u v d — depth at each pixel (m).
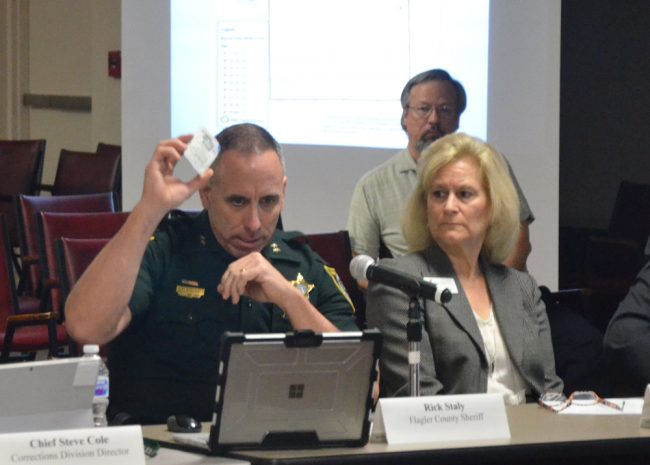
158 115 7.69
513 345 4.20
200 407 3.83
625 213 6.93
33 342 6.53
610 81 6.97
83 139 12.80
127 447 2.84
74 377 2.96
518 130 7.05
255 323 3.86
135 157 7.77
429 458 3.14
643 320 4.25
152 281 3.85
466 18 7.12
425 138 6.48
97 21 12.03
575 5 7.04
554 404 3.89
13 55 13.15
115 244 3.57
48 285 6.15
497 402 3.36
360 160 7.29
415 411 3.29
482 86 7.11
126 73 7.73
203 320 3.84
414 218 4.30
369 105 7.28
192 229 3.96
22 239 7.25
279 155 3.86
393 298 4.11
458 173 4.21
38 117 13.19
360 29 7.27
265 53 7.42
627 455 3.38
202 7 7.55
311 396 3.10
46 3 13.06
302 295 3.70
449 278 4.20
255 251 3.85
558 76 6.95
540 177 7.01
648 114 6.88
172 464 2.98
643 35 6.88
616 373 4.38
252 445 3.08
